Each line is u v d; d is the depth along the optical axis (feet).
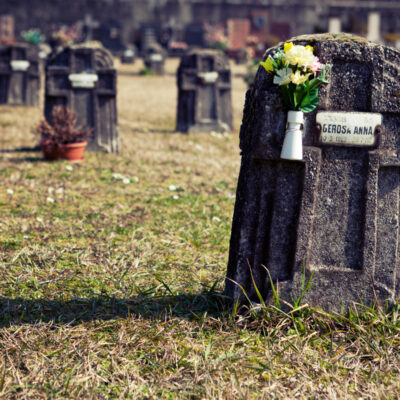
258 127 9.46
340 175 9.80
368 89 9.60
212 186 21.66
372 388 8.28
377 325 9.82
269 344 9.34
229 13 143.84
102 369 8.48
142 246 14.14
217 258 13.57
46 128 25.46
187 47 136.36
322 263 10.03
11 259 12.78
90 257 13.26
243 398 7.86
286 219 9.80
